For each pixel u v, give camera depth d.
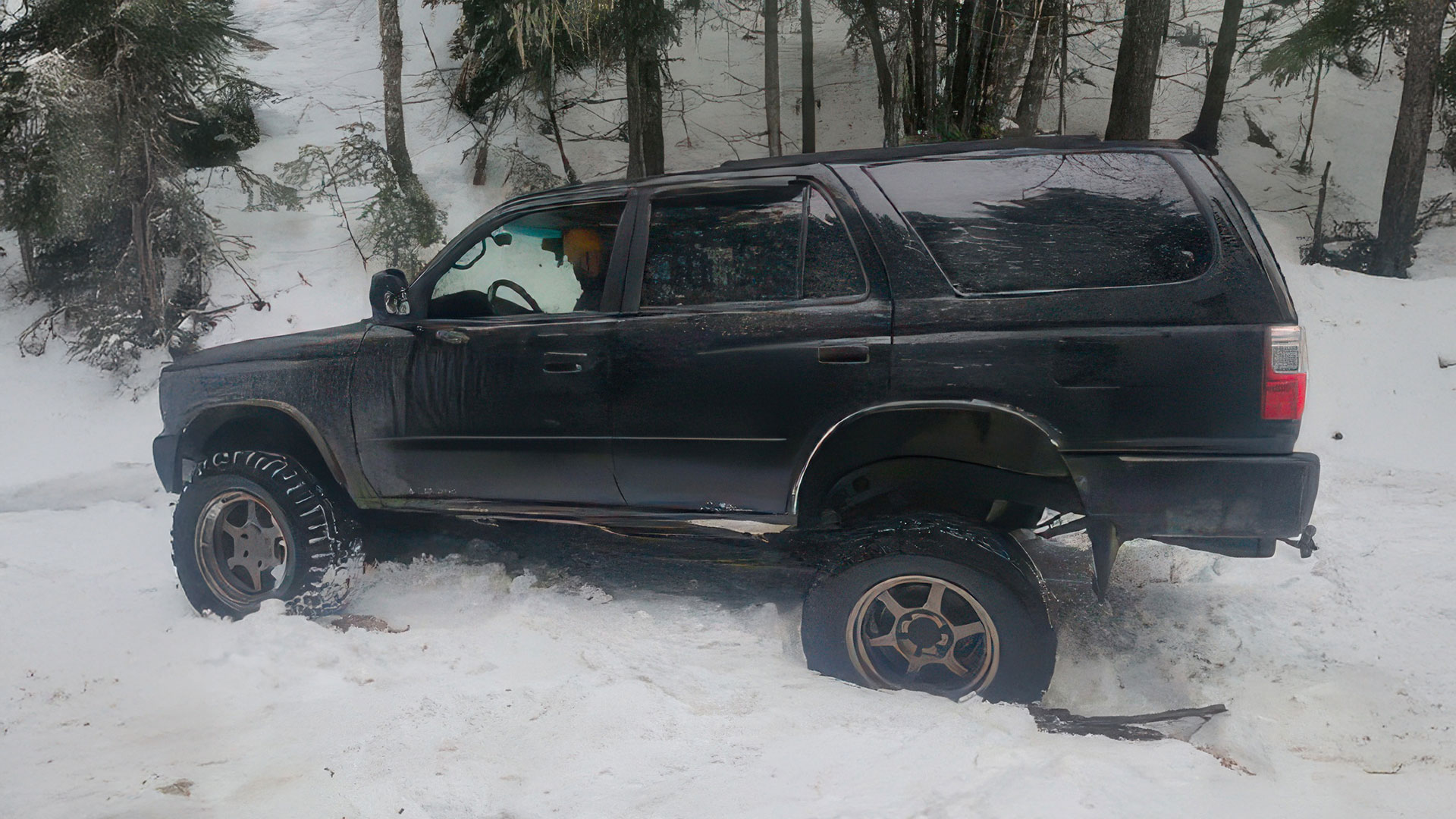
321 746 3.02
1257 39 18.09
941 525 3.24
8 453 10.30
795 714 3.08
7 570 5.23
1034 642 3.15
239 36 13.21
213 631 4.07
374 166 14.62
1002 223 3.31
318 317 12.62
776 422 3.49
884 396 3.33
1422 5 13.71
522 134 18.45
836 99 20.89
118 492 7.91
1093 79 21.36
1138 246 3.18
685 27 23.34
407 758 2.90
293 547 4.11
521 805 2.61
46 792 2.79
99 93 11.59
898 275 3.37
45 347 12.66
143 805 2.67
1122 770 2.64
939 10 12.77
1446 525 5.50
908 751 2.81
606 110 19.41
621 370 3.72
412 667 3.64
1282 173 19.00
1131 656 3.77
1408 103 14.04
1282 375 3.01
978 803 2.49
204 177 16.19
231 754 3.01
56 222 12.06
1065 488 3.26
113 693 3.54
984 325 3.24
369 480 4.23
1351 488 6.68
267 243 14.25
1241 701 3.31
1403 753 2.94
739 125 20.23
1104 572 3.23
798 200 3.59
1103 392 3.12
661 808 2.57
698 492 3.68
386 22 14.54
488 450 3.96
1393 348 10.45
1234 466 3.04
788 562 4.15
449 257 4.11
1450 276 14.73
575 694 3.28
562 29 14.23
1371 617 4.11
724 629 3.94
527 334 3.89
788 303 3.53
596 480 3.82
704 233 3.72
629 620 4.04
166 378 4.59
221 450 4.64
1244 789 2.57
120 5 11.77
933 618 3.26
